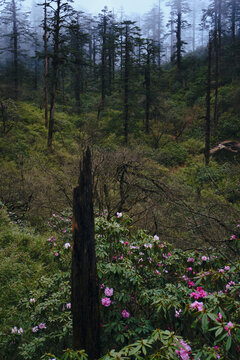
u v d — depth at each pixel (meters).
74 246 2.59
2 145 17.72
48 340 3.14
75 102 32.53
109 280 3.28
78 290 2.60
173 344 2.04
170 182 7.87
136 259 3.56
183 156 21.52
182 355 2.08
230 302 2.45
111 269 3.03
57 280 3.84
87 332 2.62
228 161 19.94
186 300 2.89
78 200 2.55
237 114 26.06
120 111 30.00
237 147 21.50
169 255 3.80
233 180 10.27
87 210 2.57
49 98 31.56
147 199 6.65
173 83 37.25
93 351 2.67
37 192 8.74
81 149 7.50
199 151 22.78
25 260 5.35
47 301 3.40
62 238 6.16
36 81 36.38
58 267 5.18
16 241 6.02
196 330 2.72
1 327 3.56
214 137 24.45
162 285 3.53
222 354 2.13
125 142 23.00
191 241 5.00
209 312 2.17
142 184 6.84
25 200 8.91
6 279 4.61
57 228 7.09
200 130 25.88
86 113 29.75
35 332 3.23
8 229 6.52
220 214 4.96
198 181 16.14
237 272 3.10
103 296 3.22
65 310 3.50
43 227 7.73
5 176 10.33
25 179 9.90
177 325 2.86
